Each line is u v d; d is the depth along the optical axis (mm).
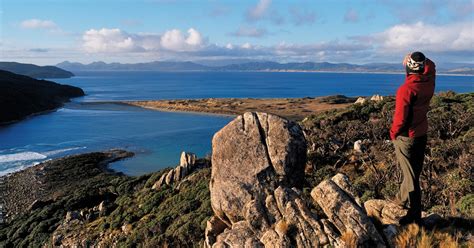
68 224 38719
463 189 19672
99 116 153125
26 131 120500
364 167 32062
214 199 12883
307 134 45469
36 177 69375
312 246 8258
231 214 12375
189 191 34344
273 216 9828
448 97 54531
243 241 9562
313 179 29812
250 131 13336
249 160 12852
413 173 7945
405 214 8445
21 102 160750
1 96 153375
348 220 8195
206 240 12938
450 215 9297
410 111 7402
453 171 24750
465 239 7559
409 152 7773
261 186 12336
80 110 175500
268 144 12953
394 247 7633
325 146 39625
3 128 127250
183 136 106125
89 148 93375
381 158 31266
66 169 73688
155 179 45625
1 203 58219
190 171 42125
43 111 170125
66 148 94188
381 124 42375
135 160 81250
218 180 13016
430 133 37375
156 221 29250
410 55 7434
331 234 8195
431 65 7320
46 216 43438
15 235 40781
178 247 23156
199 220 24688
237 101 182625
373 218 8875
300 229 8695
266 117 13484
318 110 148500
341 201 8594
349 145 40750
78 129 121500
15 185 65938
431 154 28594
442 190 20344
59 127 126875
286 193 9945
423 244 7215
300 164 12930
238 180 12609
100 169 74125
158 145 95125
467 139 32188
